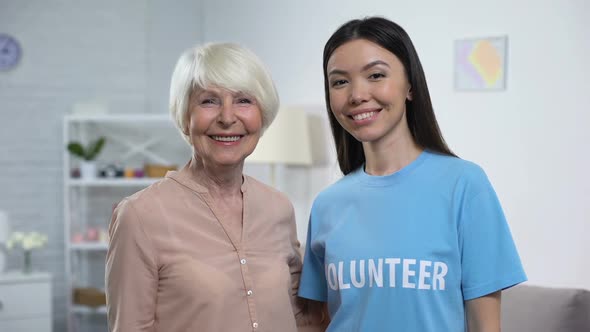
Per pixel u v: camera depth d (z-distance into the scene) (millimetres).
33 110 5305
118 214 1575
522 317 2479
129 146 5449
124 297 1533
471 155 3545
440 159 1639
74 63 5398
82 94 5414
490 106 3463
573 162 3188
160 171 5102
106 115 5023
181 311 1545
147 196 1596
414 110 1654
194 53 1625
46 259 5309
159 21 5523
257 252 1663
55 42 5355
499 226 1544
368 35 1589
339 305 1668
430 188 1599
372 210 1644
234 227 1665
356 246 1628
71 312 4926
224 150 1609
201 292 1537
